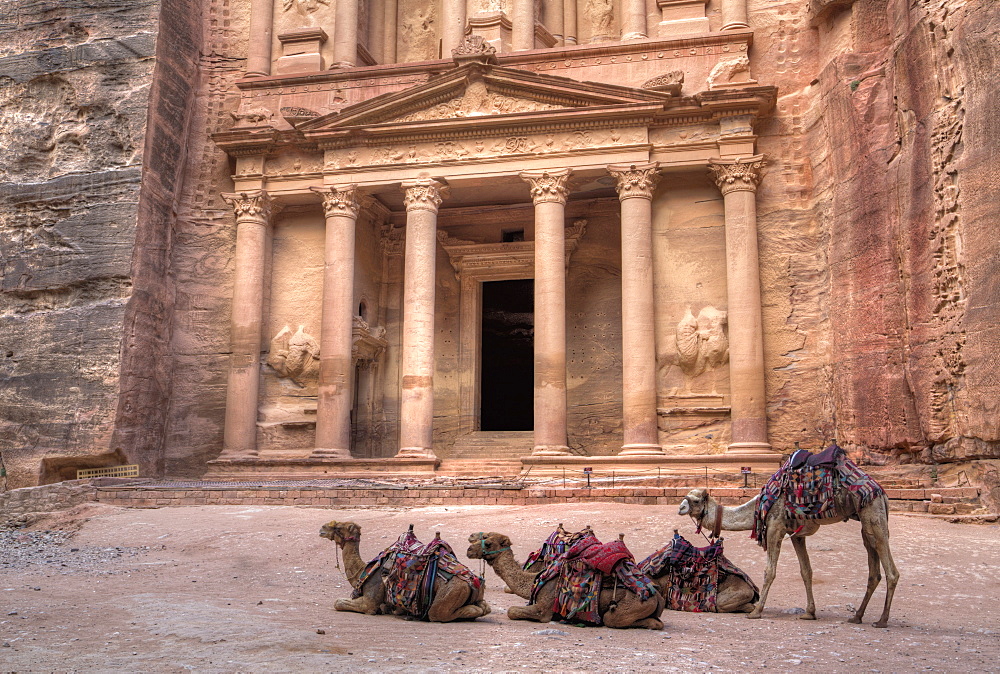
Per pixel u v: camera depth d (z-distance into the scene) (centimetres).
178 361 2725
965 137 1775
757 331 2336
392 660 661
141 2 2714
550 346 2405
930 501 1700
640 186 2436
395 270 2931
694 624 877
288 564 1409
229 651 679
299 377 2644
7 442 2484
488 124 2519
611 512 1673
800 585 1165
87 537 1753
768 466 2222
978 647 780
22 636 753
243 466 2506
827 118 2309
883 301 2030
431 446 2470
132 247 2533
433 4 3111
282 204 2738
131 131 2617
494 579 1270
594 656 695
